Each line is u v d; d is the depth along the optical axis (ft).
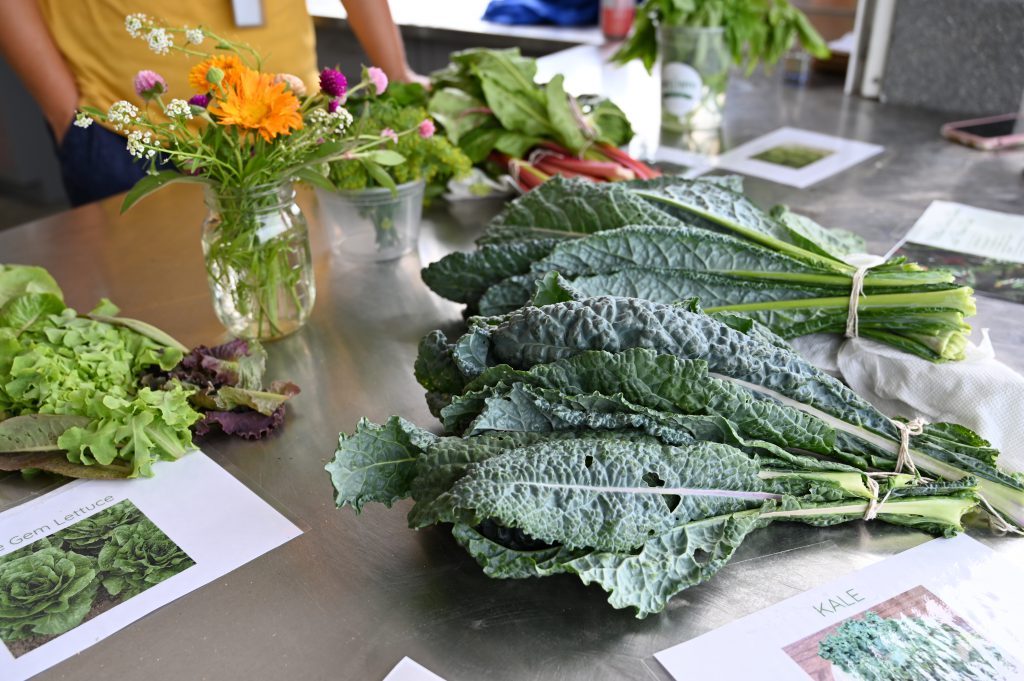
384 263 4.10
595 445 2.17
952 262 3.93
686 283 2.92
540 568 2.06
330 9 8.90
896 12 5.87
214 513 2.56
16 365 2.78
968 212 4.44
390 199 3.87
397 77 6.07
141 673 2.06
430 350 2.67
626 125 5.06
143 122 2.85
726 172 5.02
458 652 2.08
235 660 2.09
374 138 3.18
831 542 2.38
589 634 2.11
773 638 2.09
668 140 5.57
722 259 2.93
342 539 2.45
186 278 4.00
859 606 2.17
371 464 2.25
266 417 2.93
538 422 2.32
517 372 2.36
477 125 4.74
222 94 2.82
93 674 2.07
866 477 2.37
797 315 2.94
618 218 3.18
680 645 2.07
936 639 2.08
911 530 2.41
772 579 2.26
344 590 2.27
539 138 4.73
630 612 2.17
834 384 2.48
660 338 2.38
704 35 5.26
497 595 2.23
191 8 5.43
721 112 5.68
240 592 2.28
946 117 5.85
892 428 2.46
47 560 2.40
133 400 2.78
